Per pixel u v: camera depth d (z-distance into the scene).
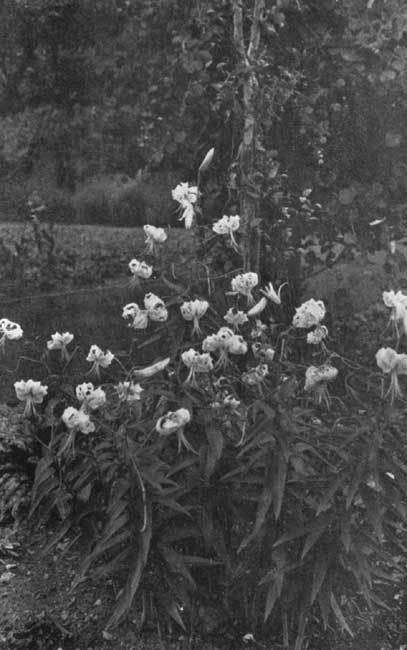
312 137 5.30
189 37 5.18
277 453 3.15
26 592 3.64
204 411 3.24
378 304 5.39
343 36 5.15
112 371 4.90
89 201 7.87
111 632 3.43
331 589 3.19
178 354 3.83
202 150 5.33
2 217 7.98
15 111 8.20
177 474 3.34
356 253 5.78
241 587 3.48
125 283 6.88
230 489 3.29
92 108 7.77
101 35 6.69
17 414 4.98
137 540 3.21
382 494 3.08
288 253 5.20
